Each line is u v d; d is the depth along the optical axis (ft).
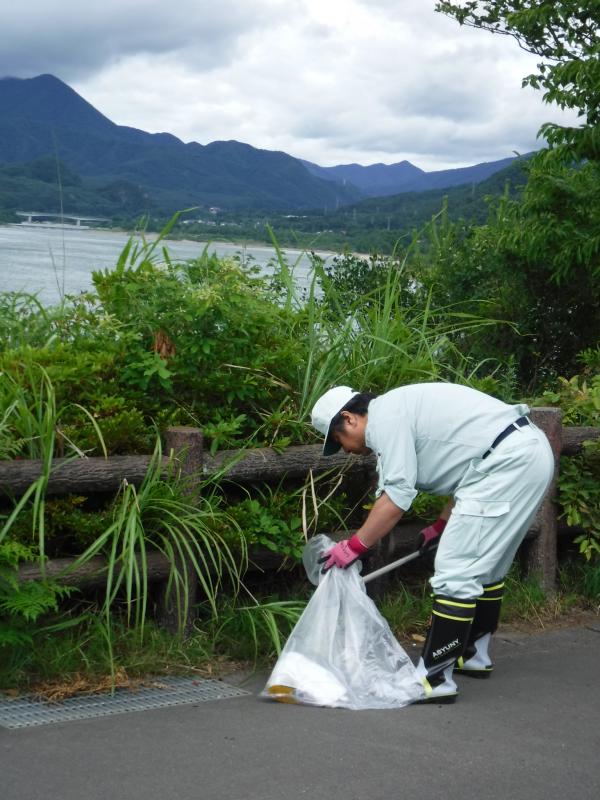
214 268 17.07
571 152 28.73
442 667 12.87
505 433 13.10
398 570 17.72
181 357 16.05
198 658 13.91
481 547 13.00
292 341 17.78
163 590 14.40
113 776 9.91
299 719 11.92
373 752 10.85
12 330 16.92
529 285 31.37
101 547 13.88
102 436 14.52
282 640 14.44
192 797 9.47
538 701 13.00
